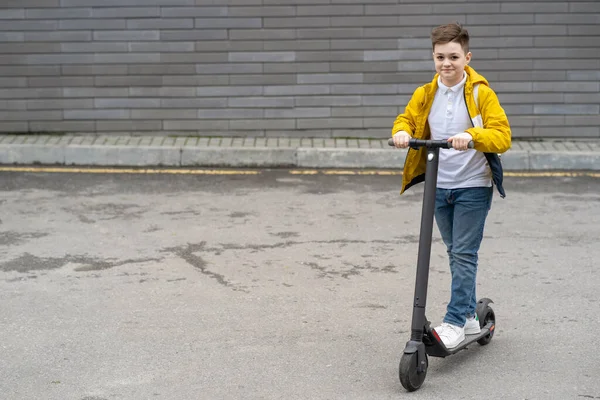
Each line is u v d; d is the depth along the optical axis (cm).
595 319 642
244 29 1270
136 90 1281
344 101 1288
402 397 508
